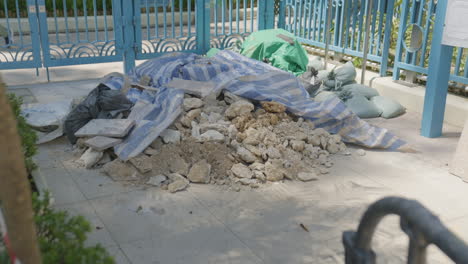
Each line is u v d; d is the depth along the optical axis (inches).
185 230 136.1
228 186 162.6
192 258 123.1
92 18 517.0
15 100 159.6
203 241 130.9
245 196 156.3
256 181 164.7
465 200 156.8
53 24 496.7
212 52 305.9
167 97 203.9
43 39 291.1
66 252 77.8
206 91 212.4
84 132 181.0
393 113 239.8
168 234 134.0
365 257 49.0
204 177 163.2
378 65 285.6
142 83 237.8
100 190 158.6
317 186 164.6
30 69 333.4
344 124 206.4
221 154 175.3
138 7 303.7
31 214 49.1
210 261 122.0
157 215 143.8
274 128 196.9
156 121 191.3
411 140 210.1
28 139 144.7
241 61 273.3
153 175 166.9
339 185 165.5
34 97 266.7
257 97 212.8
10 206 47.3
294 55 292.5
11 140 44.7
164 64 250.1
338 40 320.5
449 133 219.3
